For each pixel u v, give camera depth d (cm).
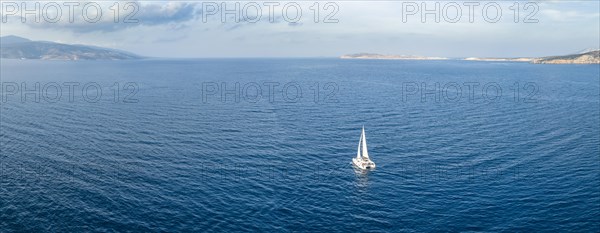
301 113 13250
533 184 7188
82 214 5778
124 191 6575
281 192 6806
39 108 13138
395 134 10494
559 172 7731
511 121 12131
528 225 5841
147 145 9081
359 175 7612
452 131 10812
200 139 9706
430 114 13238
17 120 11212
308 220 5947
